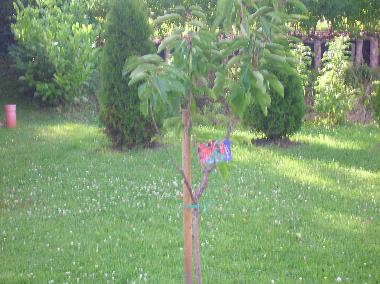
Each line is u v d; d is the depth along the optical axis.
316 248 5.80
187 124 3.47
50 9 14.68
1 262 5.51
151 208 6.99
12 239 6.08
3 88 15.50
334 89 12.21
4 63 16.59
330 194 7.56
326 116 12.34
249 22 3.25
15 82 15.79
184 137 3.57
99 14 15.61
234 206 7.03
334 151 9.91
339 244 5.91
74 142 10.51
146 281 5.05
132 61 3.15
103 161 9.27
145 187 7.78
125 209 6.95
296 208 7.00
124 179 8.18
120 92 9.76
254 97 3.29
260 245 5.86
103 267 5.38
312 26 14.33
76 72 13.76
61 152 9.89
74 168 8.88
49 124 12.58
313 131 11.63
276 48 3.32
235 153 9.59
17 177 8.45
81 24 14.88
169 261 5.51
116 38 9.70
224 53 3.29
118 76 9.73
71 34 14.51
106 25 9.84
